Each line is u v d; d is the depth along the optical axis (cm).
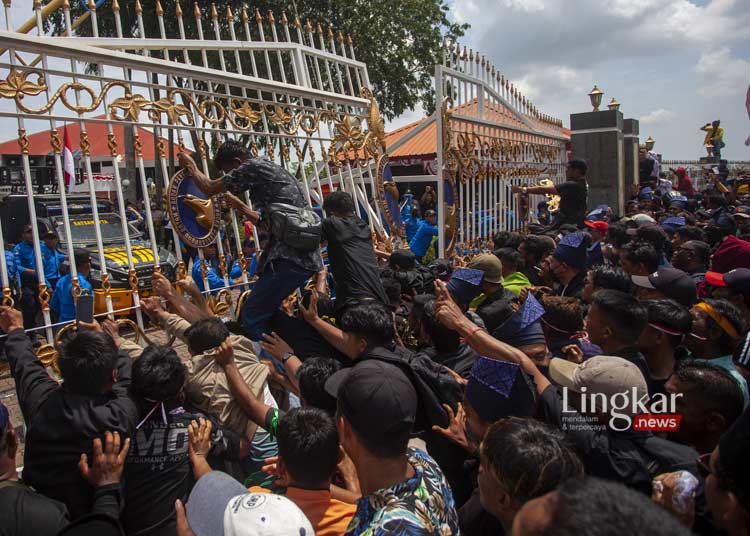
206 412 301
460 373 338
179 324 369
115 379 269
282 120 531
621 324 296
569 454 176
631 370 236
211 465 288
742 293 403
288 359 356
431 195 1032
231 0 1084
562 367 252
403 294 526
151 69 416
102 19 953
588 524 93
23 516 212
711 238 800
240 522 167
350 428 188
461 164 772
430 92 1830
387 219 667
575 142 1273
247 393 290
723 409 241
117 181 387
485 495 186
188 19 1075
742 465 158
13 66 337
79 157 1102
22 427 389
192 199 432
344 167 682
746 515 161
